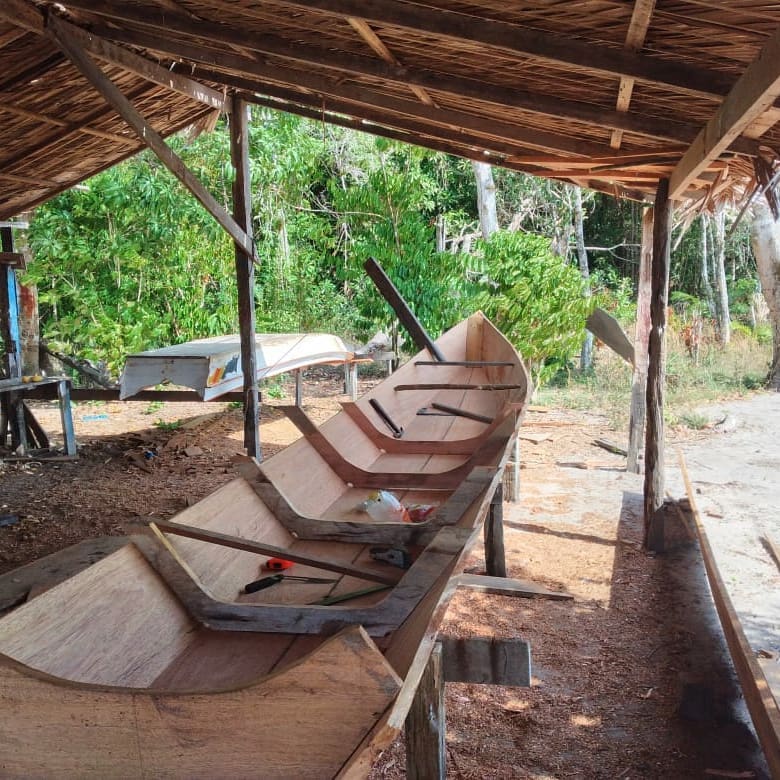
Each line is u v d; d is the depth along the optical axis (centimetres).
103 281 1287
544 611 491
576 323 991
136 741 169
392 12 331
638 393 824
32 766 172
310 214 1653
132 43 532
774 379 1336
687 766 332
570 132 507
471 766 327
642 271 803
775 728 299
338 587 303
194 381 794
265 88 640
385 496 396
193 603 254
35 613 201
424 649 187
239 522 320
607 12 293
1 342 1147
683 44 308
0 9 435
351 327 1608
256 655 240
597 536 636
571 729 359
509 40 327
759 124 354
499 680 275
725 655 434
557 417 1126
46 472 805
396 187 1122
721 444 954
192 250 1275
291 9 379
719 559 587
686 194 606
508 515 691
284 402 1263
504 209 2033
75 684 169
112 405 1237
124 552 242
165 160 591
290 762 165
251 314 760
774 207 396
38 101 629
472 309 1033
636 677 409
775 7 255
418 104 515
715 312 1884
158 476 795
